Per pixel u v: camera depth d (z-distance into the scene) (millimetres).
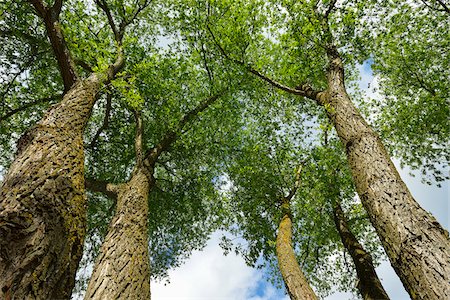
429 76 11016
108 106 9703
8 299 1932
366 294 6773
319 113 11742
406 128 11555
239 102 12047
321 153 10586
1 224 2324
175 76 10492
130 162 11523
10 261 2168
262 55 10516
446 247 3162
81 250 2914
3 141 9188
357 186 4539
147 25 11750
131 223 5371
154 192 11609
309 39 7922
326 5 8367
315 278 12641
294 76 9000
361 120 5465
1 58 8414
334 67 7281
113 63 7629
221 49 8703
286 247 7895
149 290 4363
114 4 9820
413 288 3111
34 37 8086
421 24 9703
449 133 11070
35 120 9445
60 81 9344
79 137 4262
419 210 3672
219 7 8805
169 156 11867
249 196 11391
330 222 11023
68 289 2539
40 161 3227
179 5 9609
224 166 12289
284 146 11531
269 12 8633
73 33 7445
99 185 7230
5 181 2920
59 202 2871
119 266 4219
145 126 10898
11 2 7062
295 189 10797
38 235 2432
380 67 11016
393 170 4332
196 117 10273
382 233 3721
